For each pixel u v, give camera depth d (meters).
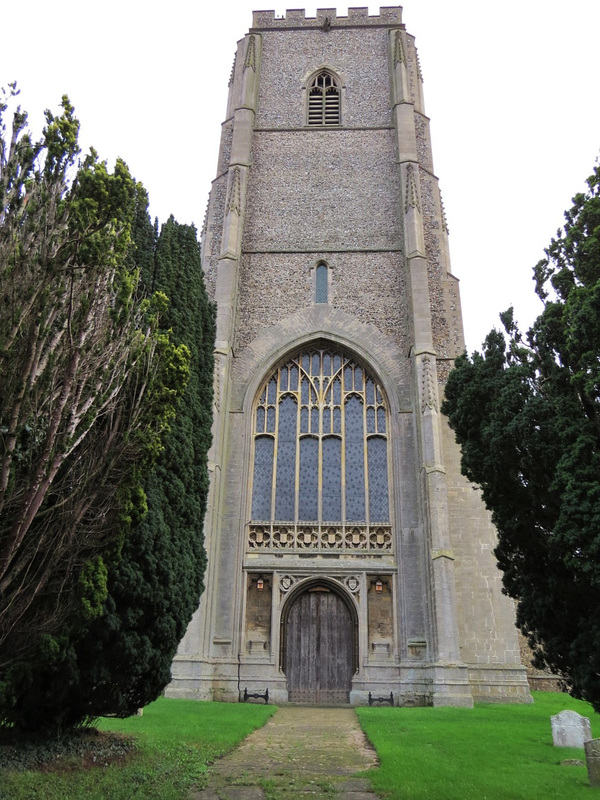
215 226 29.11
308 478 24.86
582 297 10.79
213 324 17.39
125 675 10.20
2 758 8.55
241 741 12.38
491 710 18.25
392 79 32.25
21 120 8.89
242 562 23.06
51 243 8.39
